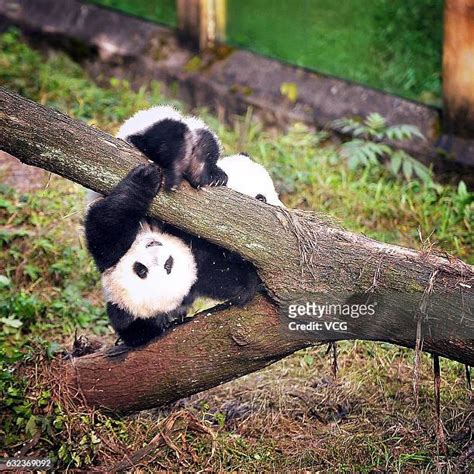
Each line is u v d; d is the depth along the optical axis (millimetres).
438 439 5219
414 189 8156
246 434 5617
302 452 5410
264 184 5859
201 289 5578
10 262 7223
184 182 4902
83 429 5188
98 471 5031
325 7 8984
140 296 5219
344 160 8562
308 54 9164
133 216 4930
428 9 8500
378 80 8867
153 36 9898
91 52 10156
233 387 6043
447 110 8297
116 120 9078
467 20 7906
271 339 4941
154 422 5496
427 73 8617
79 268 7215
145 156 4973
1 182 8133
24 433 5227
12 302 6578
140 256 5258
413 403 5824
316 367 6266
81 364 5379
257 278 5000
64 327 6574
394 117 8609
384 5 8734
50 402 5297
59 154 4703
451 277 4641
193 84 9477
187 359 5109
